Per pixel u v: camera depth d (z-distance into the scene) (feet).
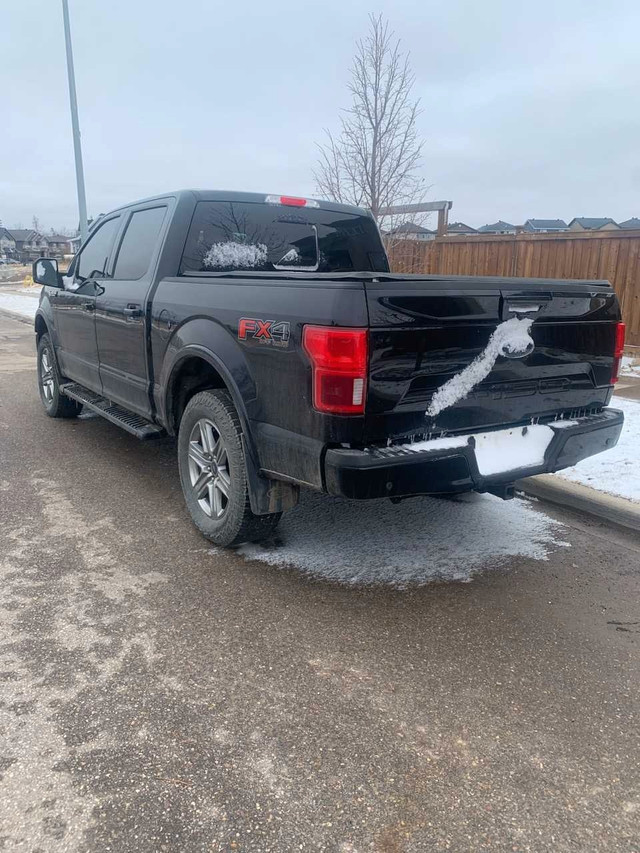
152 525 13.71
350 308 8.93
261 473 10.96
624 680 8.96
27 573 11.52
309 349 9.41
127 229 16.49
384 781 7.11
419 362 9.50
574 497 14.76
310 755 7.44
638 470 15.87
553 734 7.90
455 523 14.16
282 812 6.66
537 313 10.69
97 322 16.85
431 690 8.64
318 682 8.73
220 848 6.24
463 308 9.77
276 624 10.09
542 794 7.00
